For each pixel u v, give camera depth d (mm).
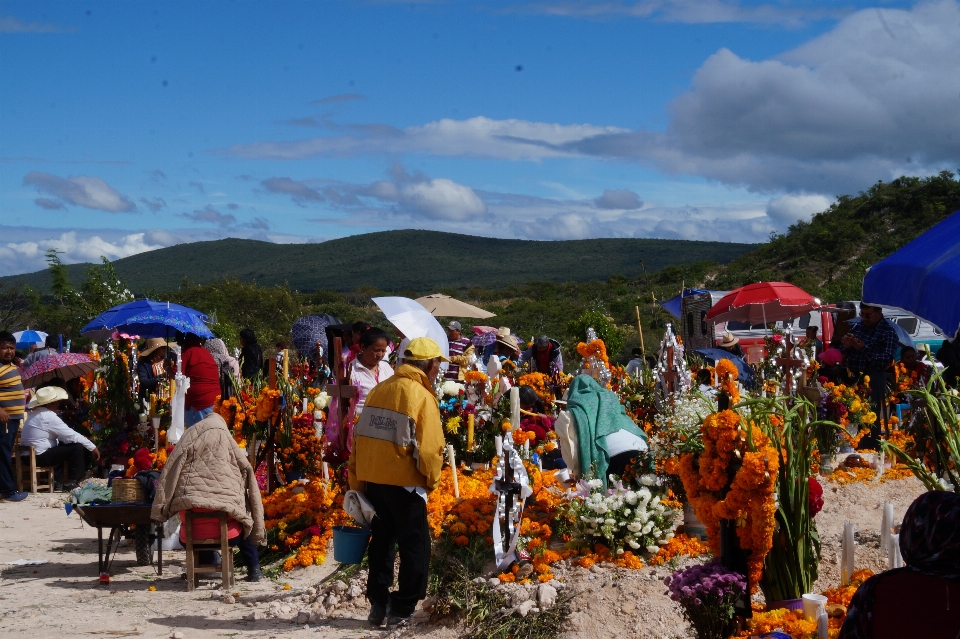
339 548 6621
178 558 8578
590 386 8219
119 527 8203
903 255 3934
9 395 11414
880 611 3158
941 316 3537
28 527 9938
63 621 6293
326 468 8758
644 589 5789
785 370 9031
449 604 6027
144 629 6102
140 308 13953
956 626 3016
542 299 72000
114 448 12477
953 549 3074
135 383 12828
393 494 5973
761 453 4555
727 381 8516
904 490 8406
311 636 5914
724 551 4746
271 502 8727
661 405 8984
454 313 18938
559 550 6773
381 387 6090
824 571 6113
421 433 5883
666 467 7082
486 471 8836
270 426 8930
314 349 15477
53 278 30016
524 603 5836
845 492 8414
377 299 10680
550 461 10094
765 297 15852
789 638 4320
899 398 10898
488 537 6930
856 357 10875
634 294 67312
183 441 7258
